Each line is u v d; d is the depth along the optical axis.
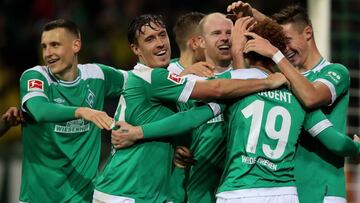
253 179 18.00
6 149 34.22
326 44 25.27
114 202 18.92
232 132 18.52
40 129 20.44
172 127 18.67
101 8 48.16
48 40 20.34
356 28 27.66
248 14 20.84
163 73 18.92
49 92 20.44
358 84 27.89
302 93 18.36
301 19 20.05
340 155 19.06
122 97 19.56
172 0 47.72
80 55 45.47
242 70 18.81
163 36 19.73
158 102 19.12
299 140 19.56
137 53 19.94
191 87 18.67
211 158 21.62
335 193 19.64
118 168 19.05
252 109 18.28
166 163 19.34
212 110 18.88
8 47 45.97
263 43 18.52
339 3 27.45
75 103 20.67
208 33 21.89
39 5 48.06
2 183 33.81
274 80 18.45
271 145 18.17
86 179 20.80
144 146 18.98
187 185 22.08
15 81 44.34
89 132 20.73
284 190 18.12
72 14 47.56
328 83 19.11
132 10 47.44
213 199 21.88
